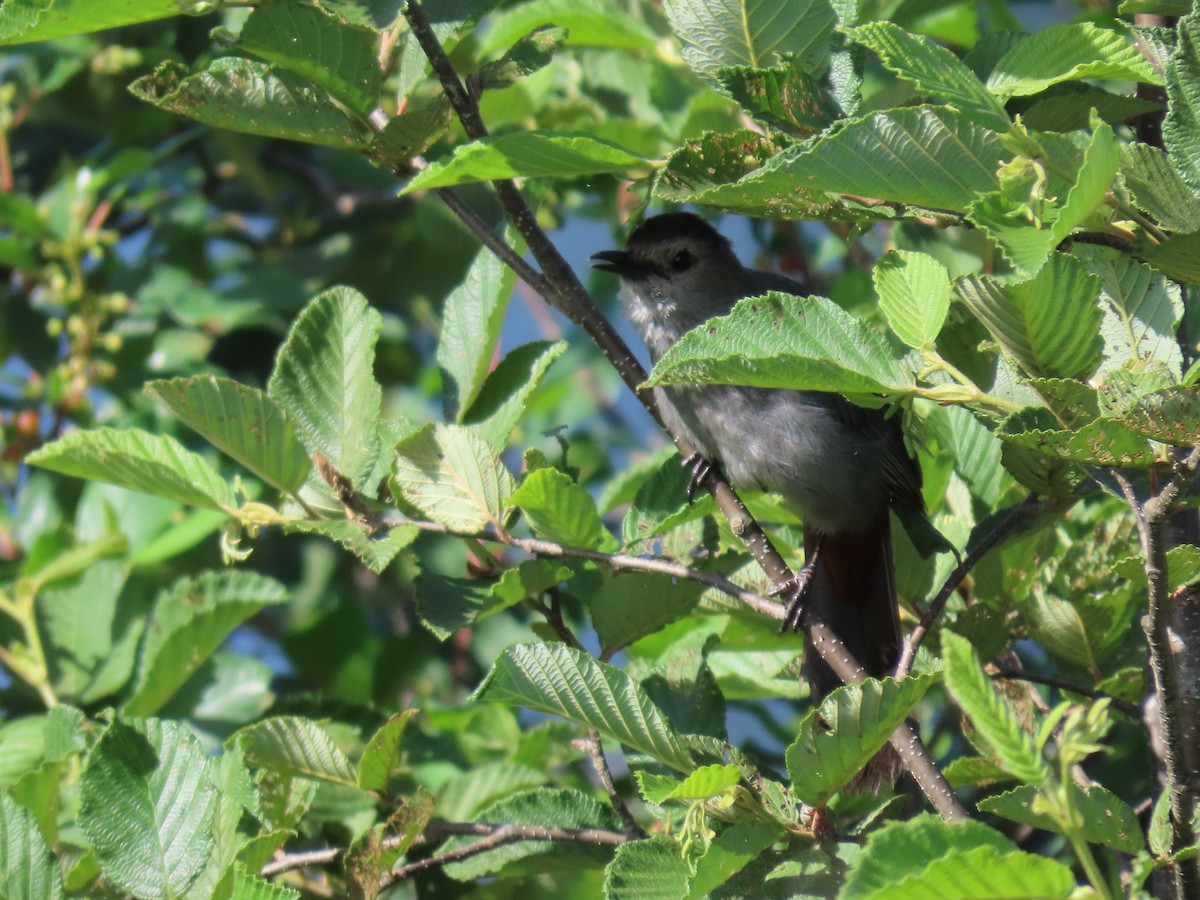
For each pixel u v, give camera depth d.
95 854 5.71
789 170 5.01
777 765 9.34
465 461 6.61
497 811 6.99
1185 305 5.20
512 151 5.70
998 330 4.95
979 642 6.96
